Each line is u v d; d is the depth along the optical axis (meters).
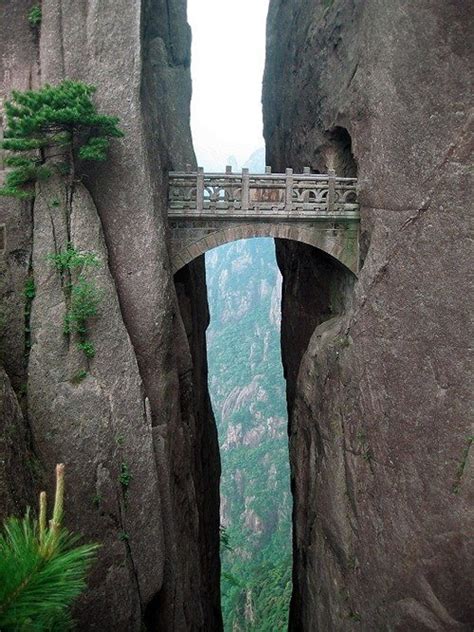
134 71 11.81
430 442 10.76
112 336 11.34
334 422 14.35
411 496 11.12
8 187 11.00
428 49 11.16
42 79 11.68
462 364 10.23
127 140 11.84
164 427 12.36
